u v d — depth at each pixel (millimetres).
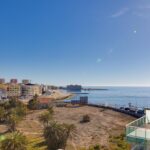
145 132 18938
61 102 176375
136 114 109688
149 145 18188
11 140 54312
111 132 84000
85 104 163375
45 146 65812
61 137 61500
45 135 62375
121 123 98938
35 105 148000
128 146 56844
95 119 107312
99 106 150250
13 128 88188
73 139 73688
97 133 83062
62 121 104875
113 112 126125
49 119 87875
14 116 91312
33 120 108188
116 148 58438
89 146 66125
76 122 103062
